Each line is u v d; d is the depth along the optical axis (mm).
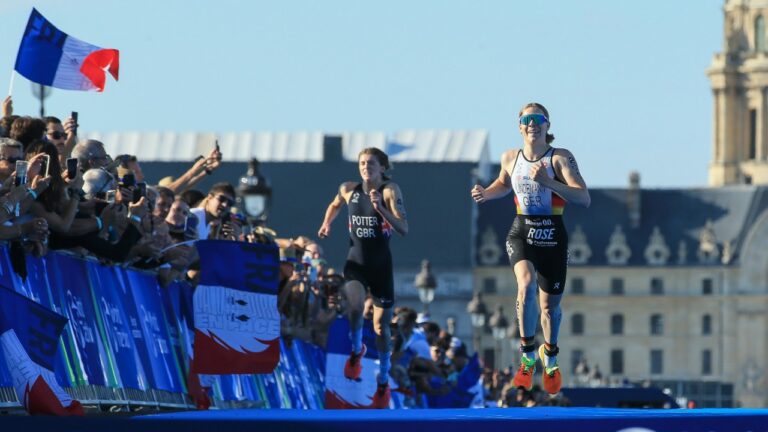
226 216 61125
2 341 38312
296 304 69938
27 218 43219
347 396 65625
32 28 53781
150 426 31781
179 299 56906
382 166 54438
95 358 47062
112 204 48125
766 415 33531
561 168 43219
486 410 38469
